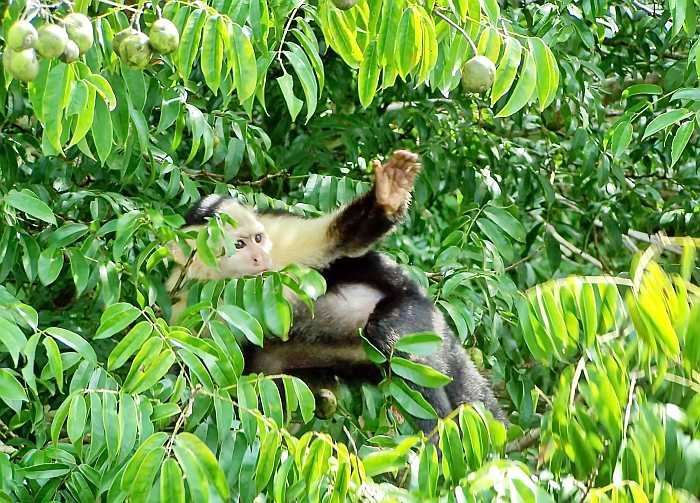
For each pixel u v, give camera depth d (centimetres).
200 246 736
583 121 1204
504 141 1316
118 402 643
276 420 654
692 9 820
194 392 652
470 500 571
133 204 948
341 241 1016
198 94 1135
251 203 1091
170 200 1102
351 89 1304
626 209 1388
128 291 977
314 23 1123
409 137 1339
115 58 697
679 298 576
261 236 1020
